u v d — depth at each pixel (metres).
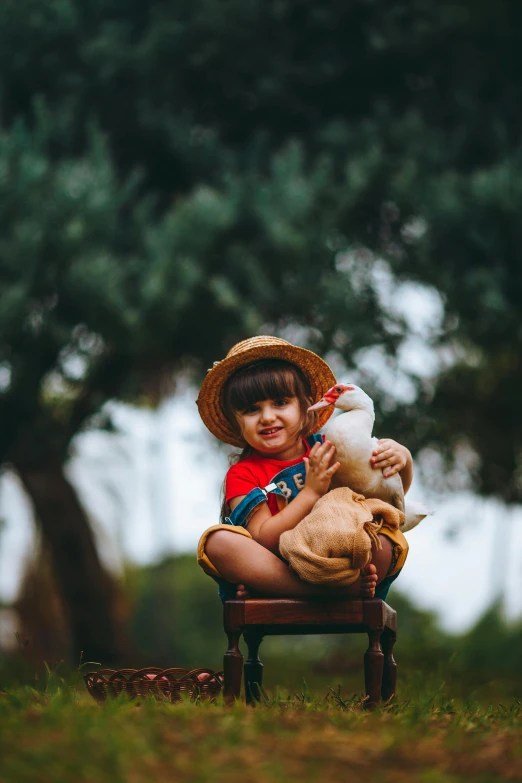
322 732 2.15
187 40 7.34
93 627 9.48
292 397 3.01
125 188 7.07
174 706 2.40
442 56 7.68
